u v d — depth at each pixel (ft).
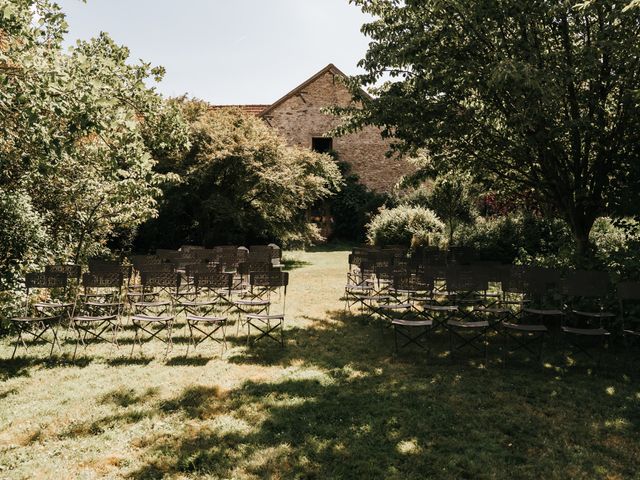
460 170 32.83
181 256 35.37
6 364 19.93
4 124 22.02
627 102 23.50
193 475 12.11
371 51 27.58
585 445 13.65
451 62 24.72
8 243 24.72
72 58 19.56
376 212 82.84
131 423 14.89
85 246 32.40
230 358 21.22
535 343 23.53
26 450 13.25
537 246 44.78
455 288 23.62
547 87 21.77
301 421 15.03
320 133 86.53
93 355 21.35
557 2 23.29
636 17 22.97
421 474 12.17
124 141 21.53
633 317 21.95
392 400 16.65
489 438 13.97
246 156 53.31
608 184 26.76
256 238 66.44
